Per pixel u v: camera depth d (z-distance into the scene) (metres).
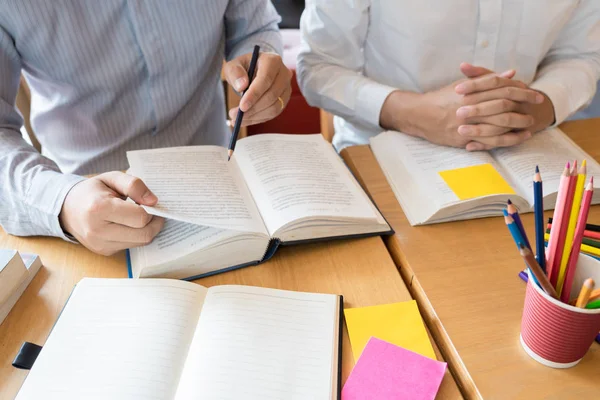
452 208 0.76
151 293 0.63
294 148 0.87
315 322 0.60
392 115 1.01
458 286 0.66
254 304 0.61
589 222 0.77
